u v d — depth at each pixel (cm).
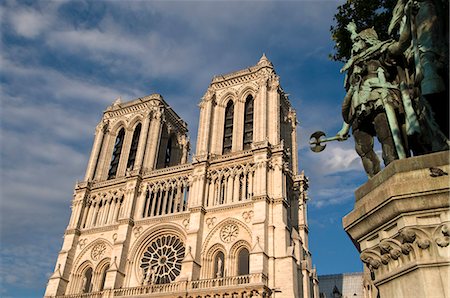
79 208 8075
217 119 8112
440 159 805
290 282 5675
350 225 945
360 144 1070
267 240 6097
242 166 7062
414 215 788
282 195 6512
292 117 9000
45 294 7075
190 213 6900
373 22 2327
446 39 915
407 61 1037
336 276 10244
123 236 7244
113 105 9594
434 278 738
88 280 7438
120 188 8056
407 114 960
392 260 835
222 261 6462
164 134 9194
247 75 8350
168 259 6894
